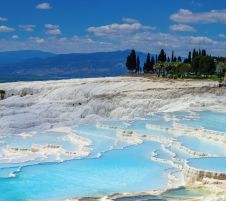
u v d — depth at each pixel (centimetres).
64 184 3136
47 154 4091
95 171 3469
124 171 3475
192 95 8169
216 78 11725
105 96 8281
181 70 12512
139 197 2605
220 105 7238
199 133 4694
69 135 4994
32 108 7662
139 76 12962
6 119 6650
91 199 2633
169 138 4512
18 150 4256
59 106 7731
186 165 3155
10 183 3142
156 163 3700
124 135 4903
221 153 3772
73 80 11138
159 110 7312
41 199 2797
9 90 10169
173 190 2745
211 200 2448
